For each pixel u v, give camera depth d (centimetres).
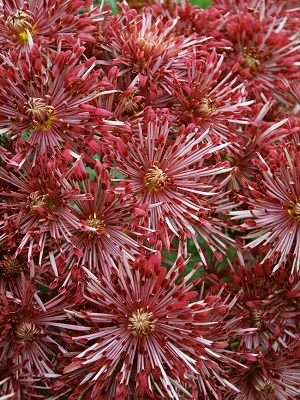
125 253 21
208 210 24
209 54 27
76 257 22
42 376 21
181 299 21
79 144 22
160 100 25
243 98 27
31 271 21
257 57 30
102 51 26
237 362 23
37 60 21
